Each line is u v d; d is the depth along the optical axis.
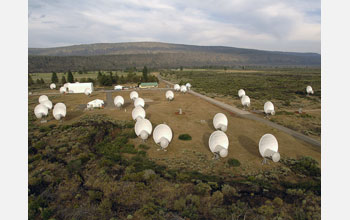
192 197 24.72
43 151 38.34
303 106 74.56
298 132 47.56
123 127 51.28
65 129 50.09
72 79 133.88
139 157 36.06
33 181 28.16
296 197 25.27
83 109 71.31
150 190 26.50
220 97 93.12
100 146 41.12
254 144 41.31
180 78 183.88
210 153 37.69
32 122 56.34
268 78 174.88
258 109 69.31
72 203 24.61
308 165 32.44
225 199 25.03
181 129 50.03
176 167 32.84
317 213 22.23
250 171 31.67
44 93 108.38
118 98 72.62
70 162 34.00
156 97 94.06
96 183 28.28
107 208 23.52
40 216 22.72
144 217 21.97
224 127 46.12
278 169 32.12
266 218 22.00
